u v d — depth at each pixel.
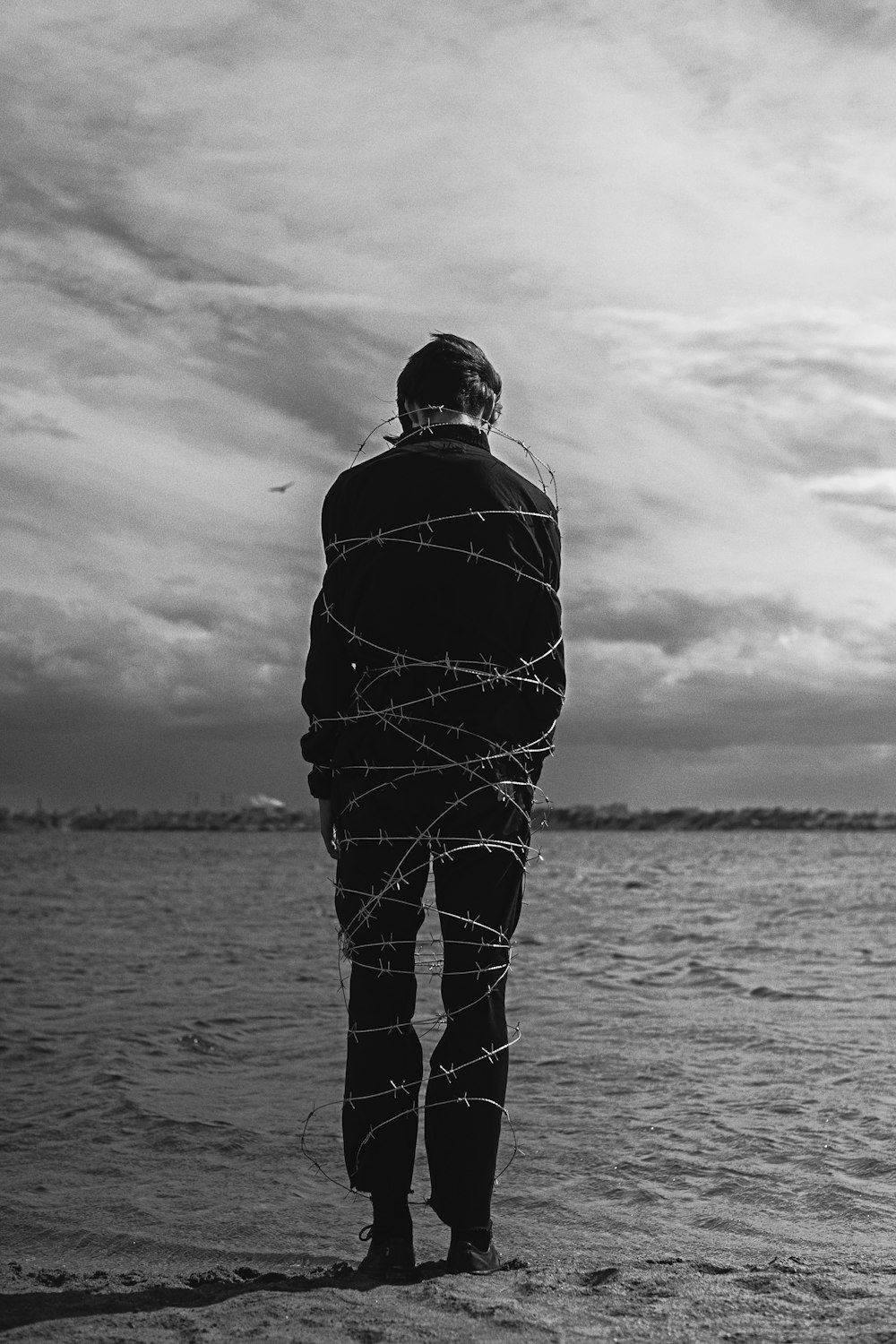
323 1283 2.84
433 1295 2.61
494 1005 2.96
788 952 11.66
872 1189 4.14
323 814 3.22
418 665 2.96
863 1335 2.29
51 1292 2.92
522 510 3.06
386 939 2.97
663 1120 5.08
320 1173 4.59
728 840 84.56
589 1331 2.35
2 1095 5.83
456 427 3.14
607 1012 7.90
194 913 19.66
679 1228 3.84
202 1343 2.31
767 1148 4.65
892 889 24.44
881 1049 6.39
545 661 3.06
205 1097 5.77
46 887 28.78
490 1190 2.95
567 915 17.78
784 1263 2.98
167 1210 4.16
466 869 2.95
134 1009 8.51
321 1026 7.74
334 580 3.05
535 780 3.11
